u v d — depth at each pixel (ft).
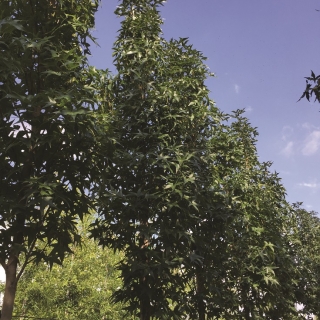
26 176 14.70
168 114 24.56
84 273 59.00
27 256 14.65
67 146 15.49
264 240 33.94
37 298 55.11
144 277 20.97
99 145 16.38
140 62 24.85
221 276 28.40
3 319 12.68
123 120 24.59
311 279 50.06
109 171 21.89
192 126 25.89
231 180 31.78
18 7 16.57
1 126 14.19
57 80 16.34
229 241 28.91
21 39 13.78
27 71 16.02
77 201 16.05
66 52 15.90
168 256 20.80
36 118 14.26
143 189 22.90
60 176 14.29
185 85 26.45
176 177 21.86
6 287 13.34
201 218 24.67
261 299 33.09
